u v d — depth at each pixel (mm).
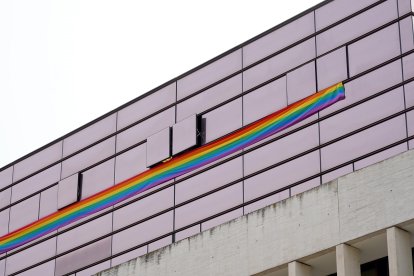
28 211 62281
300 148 51938
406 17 50781
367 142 49875
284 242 42531
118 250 56781
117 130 59938
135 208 57094
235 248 43844
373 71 50969
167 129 57406
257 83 54875
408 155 40562
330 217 41656
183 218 54750
